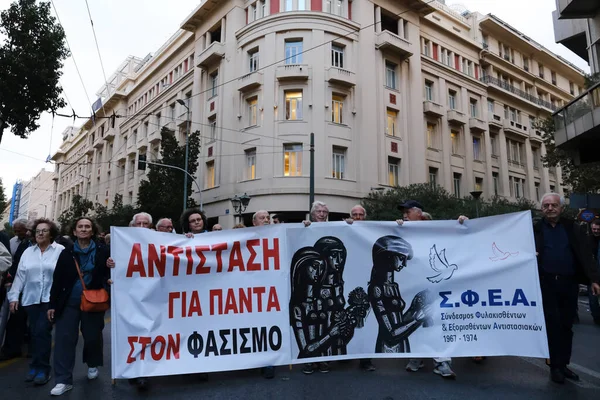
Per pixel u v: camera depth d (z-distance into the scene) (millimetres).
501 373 4691
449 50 30812
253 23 23797
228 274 4664
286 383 4375
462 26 32906
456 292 4660
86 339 4500
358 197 22625
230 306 4586
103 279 4535
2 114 14672
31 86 14555
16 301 4719
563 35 17812
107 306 4488
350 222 4863
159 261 4566
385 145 24422
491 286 4617
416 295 4688
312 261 4762
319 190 21547
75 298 4406
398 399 3891
